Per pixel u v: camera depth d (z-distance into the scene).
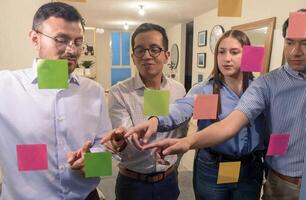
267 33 2.44
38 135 0.80
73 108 0.86
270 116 0.95
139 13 3.70
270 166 1.02
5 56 1.15
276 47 2.33
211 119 0.96
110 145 0.86
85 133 0.88
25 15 1.17
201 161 1.13
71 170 0.83
